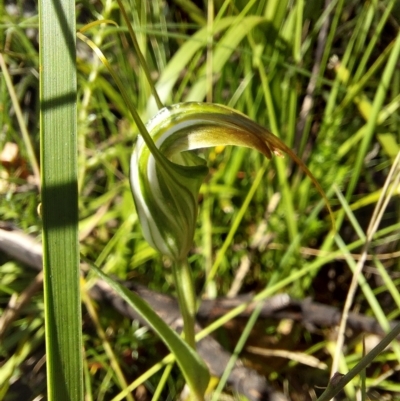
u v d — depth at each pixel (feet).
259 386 0.49
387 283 0.55
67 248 0.29
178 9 0.79
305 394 0.59
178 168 0.34
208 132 0.34
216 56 0.61
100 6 0.77
